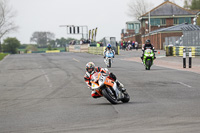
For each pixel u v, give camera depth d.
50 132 20.48
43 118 25.33
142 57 64.31
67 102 32.94
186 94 34.16
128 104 29.52
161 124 20.84
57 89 43.03
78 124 22.33
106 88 29.48
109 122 22.36
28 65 93.56
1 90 45.00
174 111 25.09
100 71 29.72
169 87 39.75
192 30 114.88
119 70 65.00
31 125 22.94
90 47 173.25
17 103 34.06
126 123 21.75
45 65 90.12
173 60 88.06
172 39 161.62
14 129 21.97
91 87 29.61
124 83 45.19
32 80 55.22
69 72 65.81
